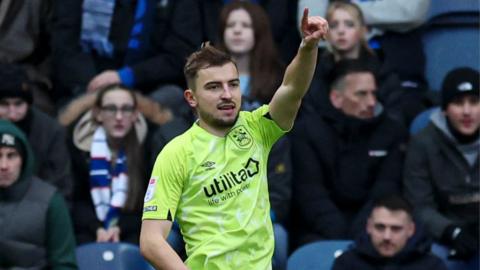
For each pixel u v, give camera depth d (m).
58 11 20.36
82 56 20.22
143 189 17.94
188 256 12.04
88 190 18.08
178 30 20.06
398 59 20.14
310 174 18.11
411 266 16.28
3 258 16.09
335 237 17.75
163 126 17.84
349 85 18.22
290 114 12.09
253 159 12.07
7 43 20.41
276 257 16.47
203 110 11.99
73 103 18.44
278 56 18.98
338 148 18.22
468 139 17.98
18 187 16.23
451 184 18.03
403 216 16.30
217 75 11.91
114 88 18.03
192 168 11.99
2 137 16.11
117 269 16.78
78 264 16.81
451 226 17.39
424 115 19.05
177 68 19.97
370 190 18.17
